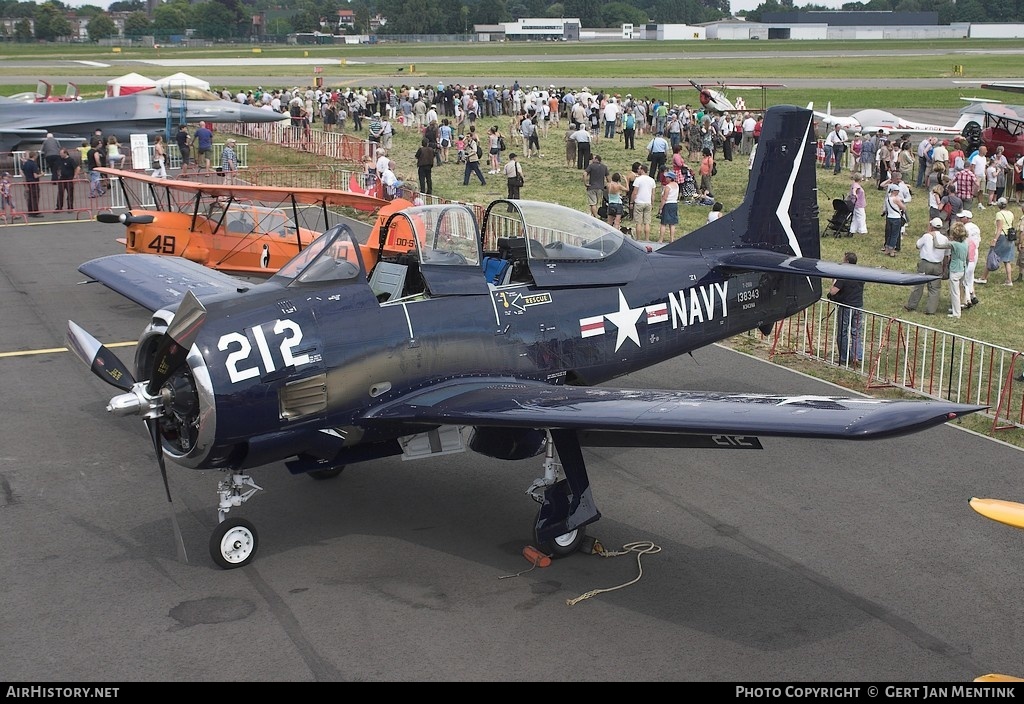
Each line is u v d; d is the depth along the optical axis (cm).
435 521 913
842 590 787
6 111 3438
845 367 1428
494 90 4881
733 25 18512
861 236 2414
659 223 2516
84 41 17975
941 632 725
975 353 1497
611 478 1024
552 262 1002
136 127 3616
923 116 4850
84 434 1122
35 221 2514
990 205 2828
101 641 704
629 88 6362
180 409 812
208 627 723
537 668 673
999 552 855
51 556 834
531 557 827
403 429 895
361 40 17725
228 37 18288
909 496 975
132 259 1473
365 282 875
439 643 704
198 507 939
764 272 1138
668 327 1089
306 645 700
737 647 702
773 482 1012
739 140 3803
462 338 916
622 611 752
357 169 3262
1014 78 7431
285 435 825
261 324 809
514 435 861
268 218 1736
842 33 18050
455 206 950
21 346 1455
